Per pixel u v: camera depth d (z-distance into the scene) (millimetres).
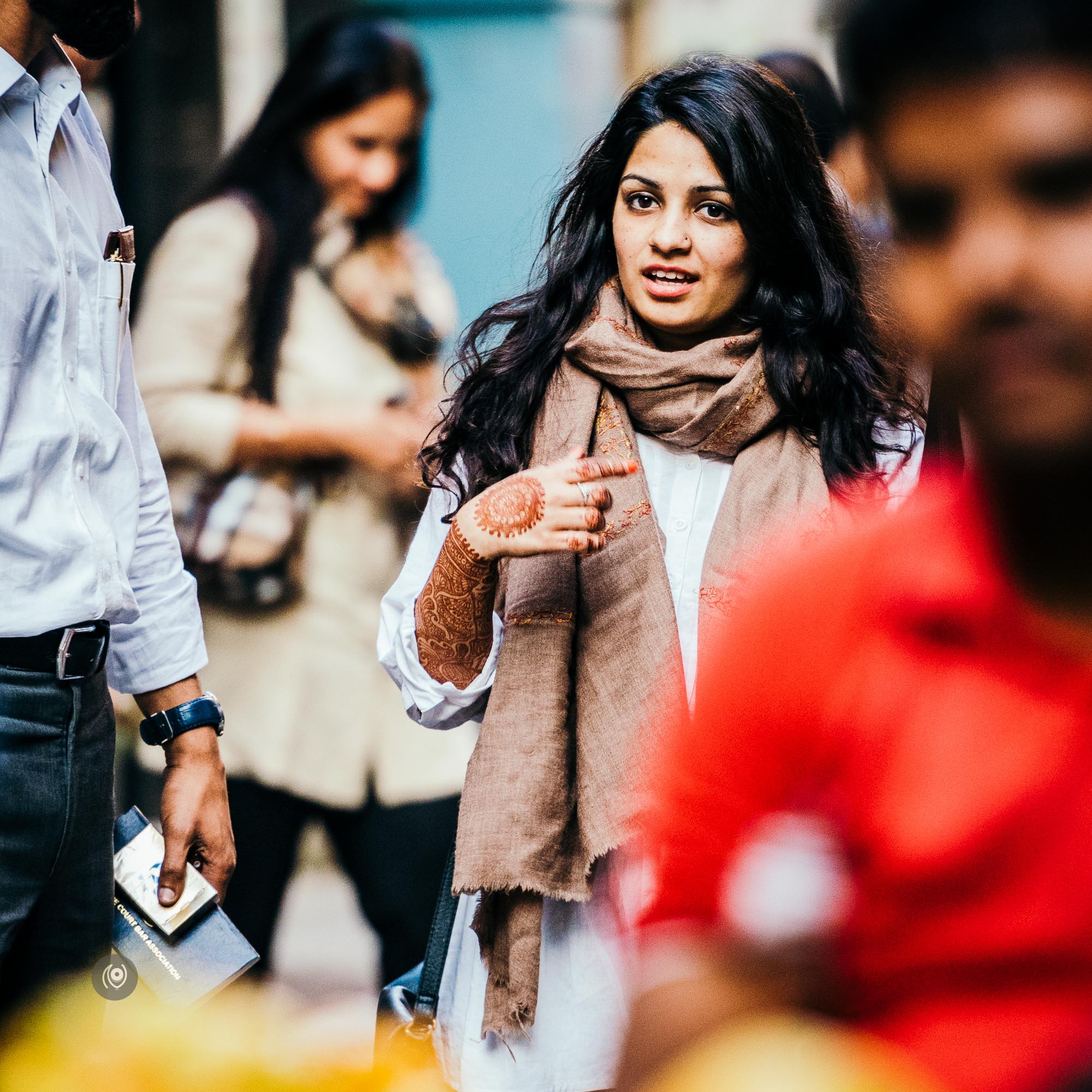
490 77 10891
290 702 6574
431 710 4453
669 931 2076
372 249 6898
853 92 1658
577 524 4078
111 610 4148
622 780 4105
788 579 2127
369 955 7961
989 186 1590
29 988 4215
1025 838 1912
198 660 4809
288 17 11695
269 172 6785
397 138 6859
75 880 4234
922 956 1957
